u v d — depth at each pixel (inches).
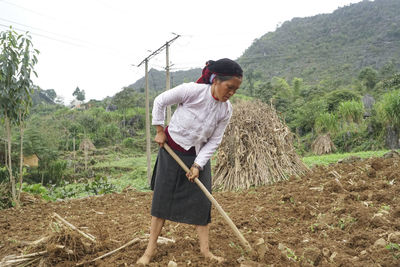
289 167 289.0
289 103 1637.6
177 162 103.0
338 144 732.0
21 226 182.1
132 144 1791.3
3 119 260.2
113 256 110.7
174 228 146.4
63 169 914.7
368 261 95.8
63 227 113.3
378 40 5442.9
